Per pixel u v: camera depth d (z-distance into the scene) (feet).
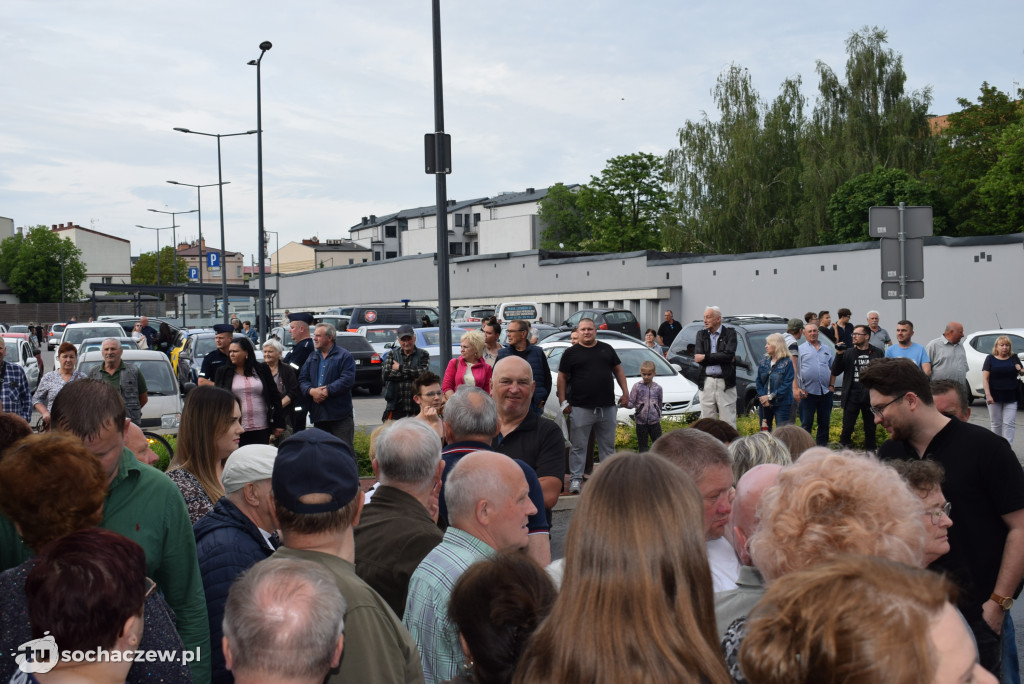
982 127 130.21
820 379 38.55
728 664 6.77
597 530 6.32
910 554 6.50
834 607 4.58
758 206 142.31
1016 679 13.00
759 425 41.83
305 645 6.70
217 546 10.81
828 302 98.27
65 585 6.77
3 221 349.41
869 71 133.80
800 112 145.28
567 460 33.78
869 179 128.06
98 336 85.92
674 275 118.52
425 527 11.50
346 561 9.23
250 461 11.21
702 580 6.31
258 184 90.63
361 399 74.33
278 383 30.30
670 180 152.46
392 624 8.95
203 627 10.25
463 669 8.46
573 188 275.59
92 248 396.16
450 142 36.22
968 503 12.04
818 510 6.68
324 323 31.86
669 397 45.91
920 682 4.45
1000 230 120.78
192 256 428.15
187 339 76.74
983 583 11.96
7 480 8.52
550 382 31.22
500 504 10.18
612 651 5.99
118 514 10.04
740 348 51.29
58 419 10.09
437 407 22.22
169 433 43.09
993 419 39.06
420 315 106.32
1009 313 83.15
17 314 276.62
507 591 7.53
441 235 36.37
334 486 9.03
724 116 147.95
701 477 9.98
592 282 131.85
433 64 35.99
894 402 12.53
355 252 406.21
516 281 146.30
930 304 87.35
